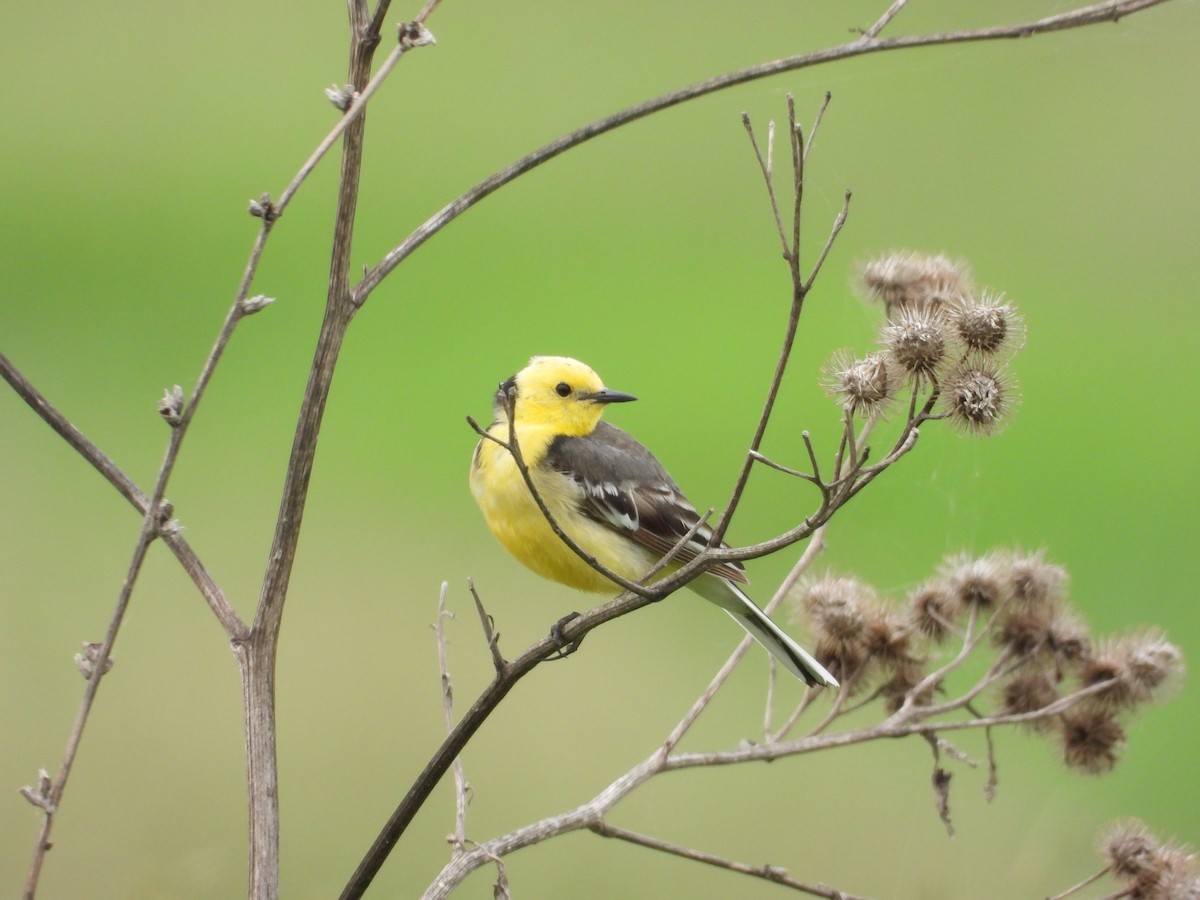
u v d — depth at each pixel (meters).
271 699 5.02
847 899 6.14
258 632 5.03
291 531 5.06
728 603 8.38
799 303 4.65
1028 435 16.62
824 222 18.48
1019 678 7.25
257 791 4.91
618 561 8.30
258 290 19.53
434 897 5.34
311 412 5.03
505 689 5.10
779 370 4.71
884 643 7.25
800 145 4.62
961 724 6.51
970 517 15.17
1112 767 7.12
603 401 8.72
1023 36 5.08
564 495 8.26
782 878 6.07
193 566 5.05
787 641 7.41
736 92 22.59
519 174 5.17
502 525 8.30
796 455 16.38
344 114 4.88
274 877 4.88
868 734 6.42
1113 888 6.77
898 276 6.50
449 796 11.59
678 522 8.51
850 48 5.07
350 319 5.05
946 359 5.49
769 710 6.82
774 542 4.80
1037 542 14.61
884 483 15.15
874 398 5.53
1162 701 7.07
